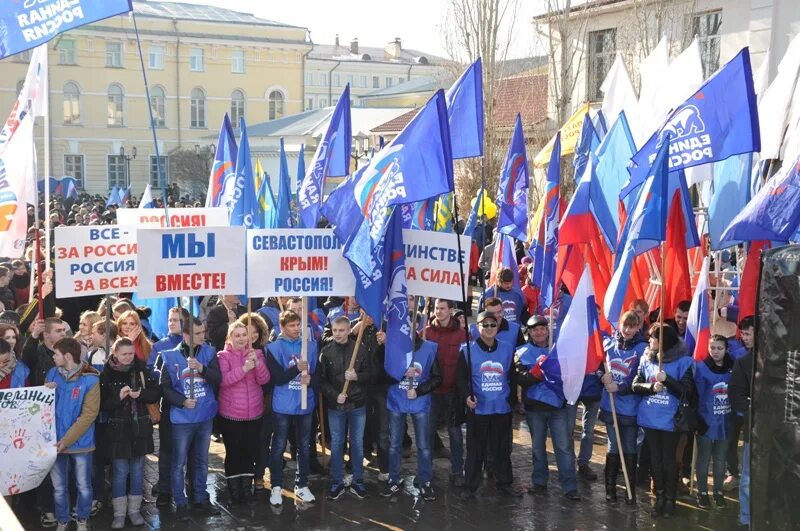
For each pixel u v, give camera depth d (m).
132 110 62.41
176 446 8.48
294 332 8.88
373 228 8.46
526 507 8.76
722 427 8.57
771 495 4.24
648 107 12.73
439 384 9.23
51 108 60.41
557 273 9.88
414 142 8.44
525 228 12.04
